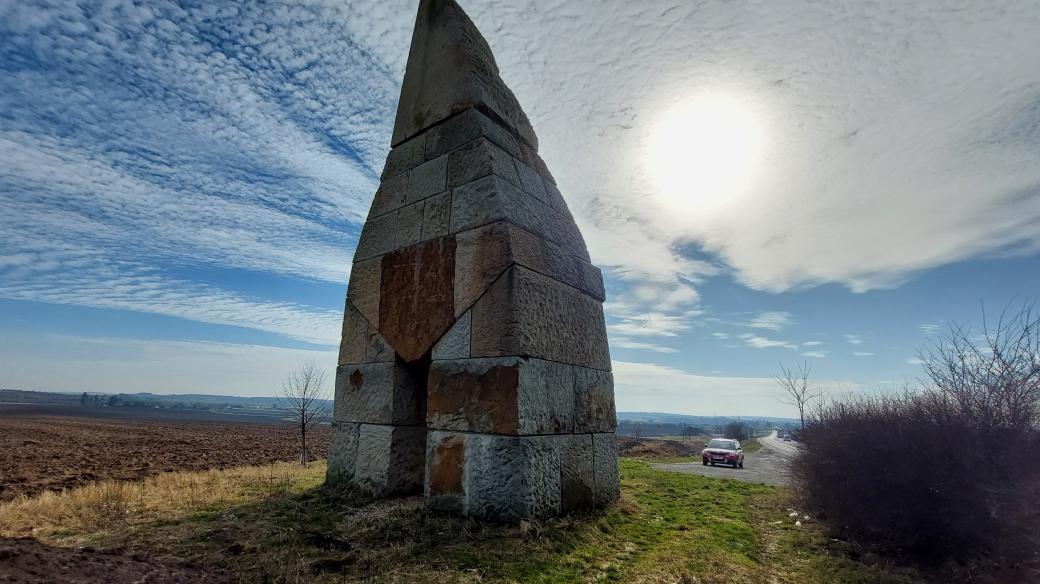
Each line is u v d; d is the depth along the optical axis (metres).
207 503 6.01
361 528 5.13
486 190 6.41
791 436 9.33
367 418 6.83
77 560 3.47
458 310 6.20
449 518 5.38
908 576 5.08
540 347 5.99
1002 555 5.47
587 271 7.57
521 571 4.18
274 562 4.10
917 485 5.82
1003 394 6.05
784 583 4.59
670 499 7.96
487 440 5.53
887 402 6.82
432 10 8.24
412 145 7.76
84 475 12.37
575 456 6.30
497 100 7.59
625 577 4.23
